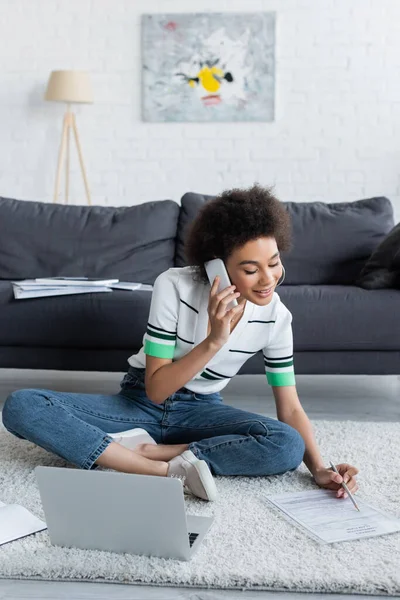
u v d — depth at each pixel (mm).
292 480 2006
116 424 2055
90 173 5348
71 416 1923
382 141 5211
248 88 5211
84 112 5324
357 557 1549
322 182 5254
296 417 2070
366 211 3496
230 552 1575
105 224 3451
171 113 5266
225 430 2023
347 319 2861
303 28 5168
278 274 1832
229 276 1843
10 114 5355
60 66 5305
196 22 5188
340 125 5219
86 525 1577
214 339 1838
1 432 2428
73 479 1540
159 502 1503
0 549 1589
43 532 1677
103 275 3355
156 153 5312
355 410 3014
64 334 2875
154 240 3434
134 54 5266
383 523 1707
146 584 1476
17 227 3438
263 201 1811
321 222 3443
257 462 1960
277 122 5242
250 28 5168
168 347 1963
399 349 2900
